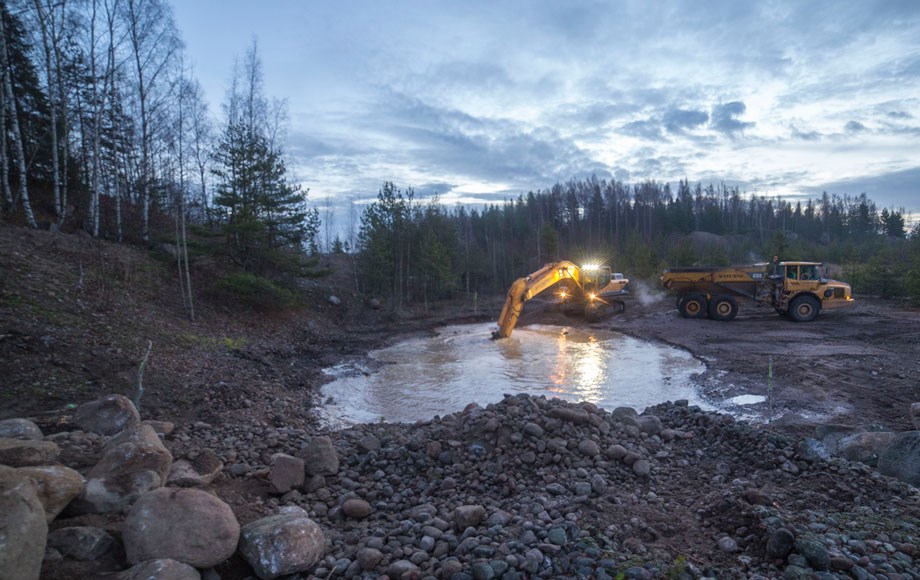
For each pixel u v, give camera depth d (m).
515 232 71.69
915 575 3.57
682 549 4.11
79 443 5.85
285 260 20.22
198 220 24.47
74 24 17.23
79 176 22.22
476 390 12.14
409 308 30.50
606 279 24.42
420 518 4.90
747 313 22.73
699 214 92.12
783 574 3.61
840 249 44.88
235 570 3.79
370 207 32.59
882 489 5.28
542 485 5.75
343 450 7.12
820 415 9.11
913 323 17.62
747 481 5.74
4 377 8.13
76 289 12.81
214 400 9.60
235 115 20.55
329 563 3.99
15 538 2.85
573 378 13.00
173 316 14.98
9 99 17.19
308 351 16.83
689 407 8.77
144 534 3.53
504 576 3.60
